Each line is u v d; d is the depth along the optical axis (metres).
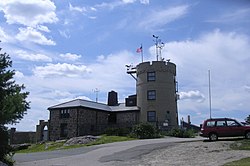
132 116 48.38
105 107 50.09
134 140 33.50
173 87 49.44
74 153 24.91
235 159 17.62
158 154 21.28
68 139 39.28
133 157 20.81
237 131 26.80
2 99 16.67
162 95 47.72
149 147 24.50
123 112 49.19
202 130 27.36
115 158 20.78
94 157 21.89
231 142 24.25
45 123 48.84
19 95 17.09
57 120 46.59
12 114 16.36
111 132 41.94
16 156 23.70
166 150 22.55
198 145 23.70
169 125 46.84
